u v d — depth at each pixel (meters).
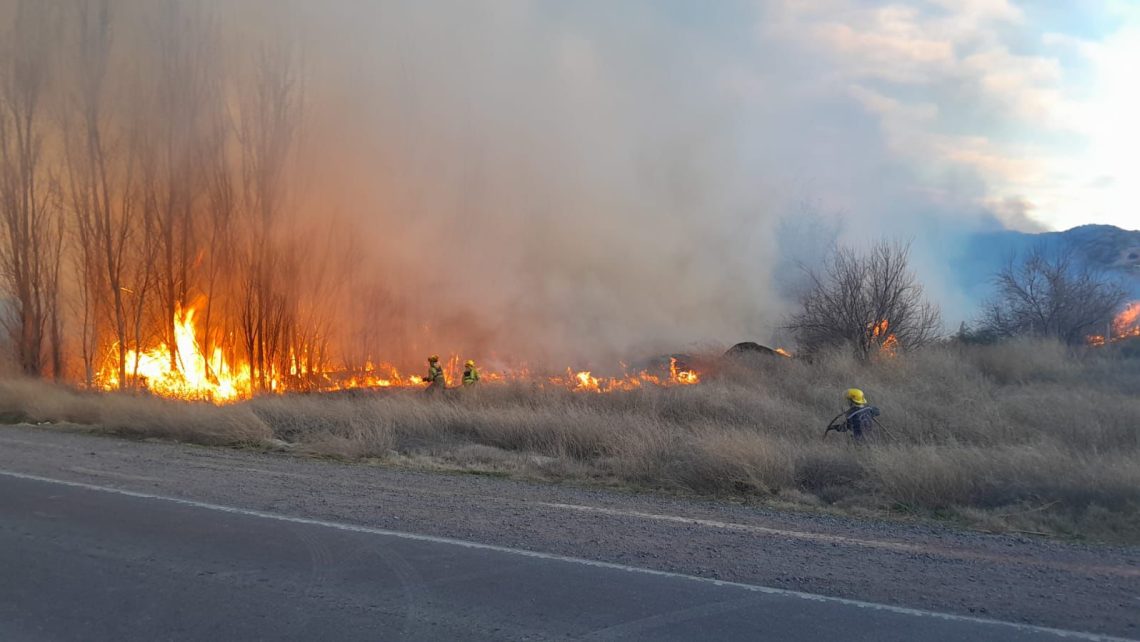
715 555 5.62
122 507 6.92
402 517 6.65
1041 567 5.46
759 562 5.46
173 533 6.05
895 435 10.05
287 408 12.65
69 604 4.54
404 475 8.84
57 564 5.27
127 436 11.84
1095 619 4.40
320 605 4.50
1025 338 18.03
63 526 6.24
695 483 8.36
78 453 9.98
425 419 11.57
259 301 19.55
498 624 4.22
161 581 4.92
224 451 10.48
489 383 15.54
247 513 6.72
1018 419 10.76
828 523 6.80
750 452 8.39
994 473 7.72
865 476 8.27
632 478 8.78
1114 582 5.12
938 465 7.63
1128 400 11.59
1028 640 4.07
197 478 8.37
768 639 4.04
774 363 17.61
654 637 4.05
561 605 4.52
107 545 5.71
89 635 4.09
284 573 5.09
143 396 14.91
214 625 4.21
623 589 4.81
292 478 8.47
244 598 4.62
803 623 4.27
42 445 10.62
